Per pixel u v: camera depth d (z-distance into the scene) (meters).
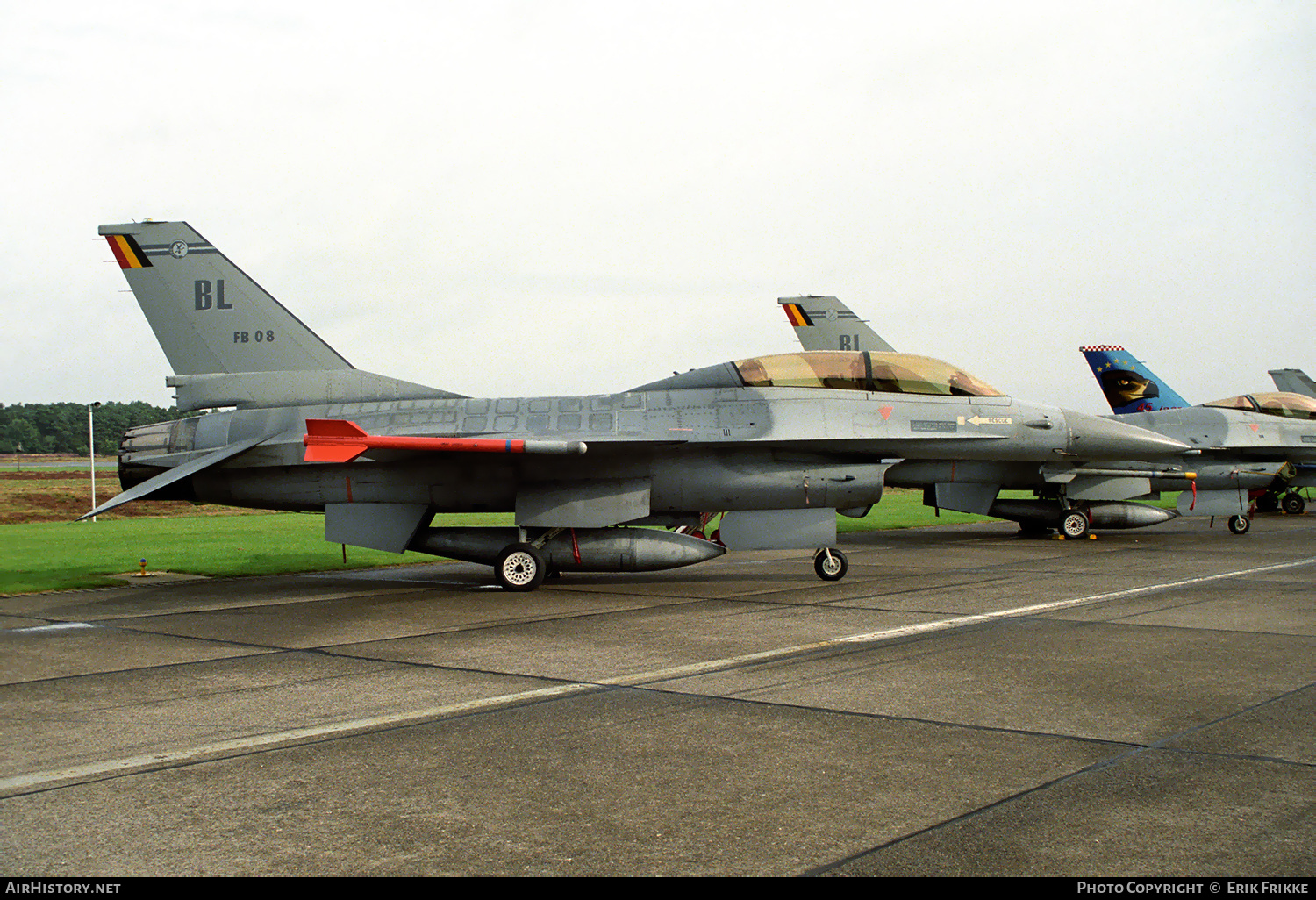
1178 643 9.19
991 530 26.38
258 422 15.18
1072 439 15.89
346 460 12.09
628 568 14.41
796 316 28.00
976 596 12.69
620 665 8.41
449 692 7.41
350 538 14.89
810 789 5.10
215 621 11.20
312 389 15.57
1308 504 38.28
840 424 14.65
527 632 10.23
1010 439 15.48
